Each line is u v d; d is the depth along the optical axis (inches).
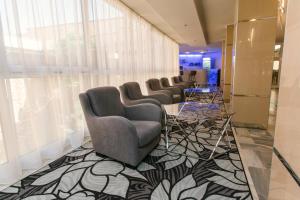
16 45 74.4
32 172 77.9
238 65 127.2
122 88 124.0
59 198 62.1
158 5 139.7
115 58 142.1
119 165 82.2
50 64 89.9
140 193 63.9
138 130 80.0
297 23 27.7
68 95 101.2
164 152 94.6
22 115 78.6
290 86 29.6
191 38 297.3
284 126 31.7
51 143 90.9
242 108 130.6
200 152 94.4
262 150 96.0
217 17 205.5
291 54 29.6
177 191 64.7
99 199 61.4
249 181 69.5
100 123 81.6
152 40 220.4
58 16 93.7
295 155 27.4
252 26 120.6
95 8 119.9
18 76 76.1
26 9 78.2
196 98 250.5
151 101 116.0
